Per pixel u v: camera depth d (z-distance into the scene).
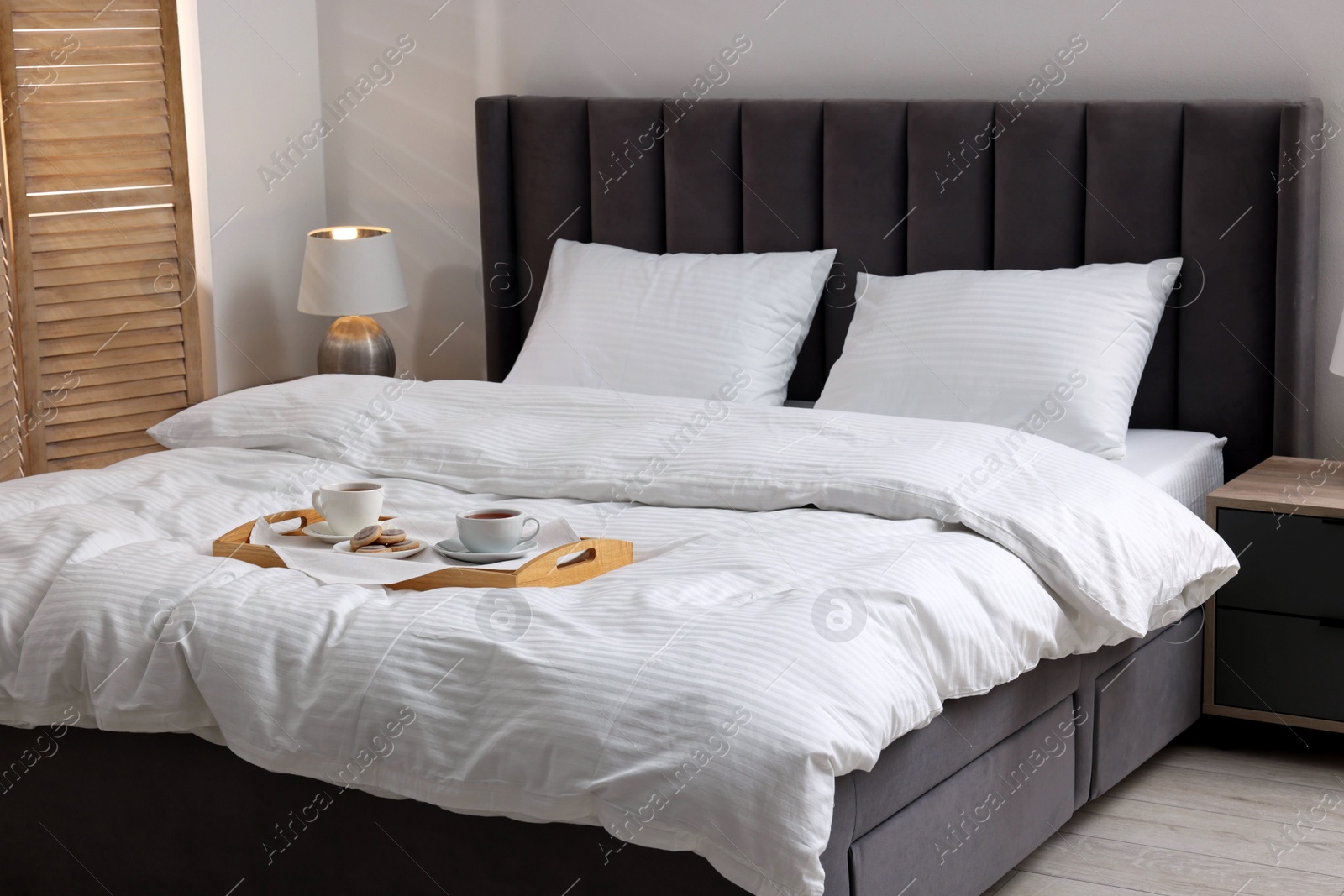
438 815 1.86
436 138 4.18
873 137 3.37
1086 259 3.19
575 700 1.72
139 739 2.08
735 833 1.62
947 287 3.14
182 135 3.84
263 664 1.92
